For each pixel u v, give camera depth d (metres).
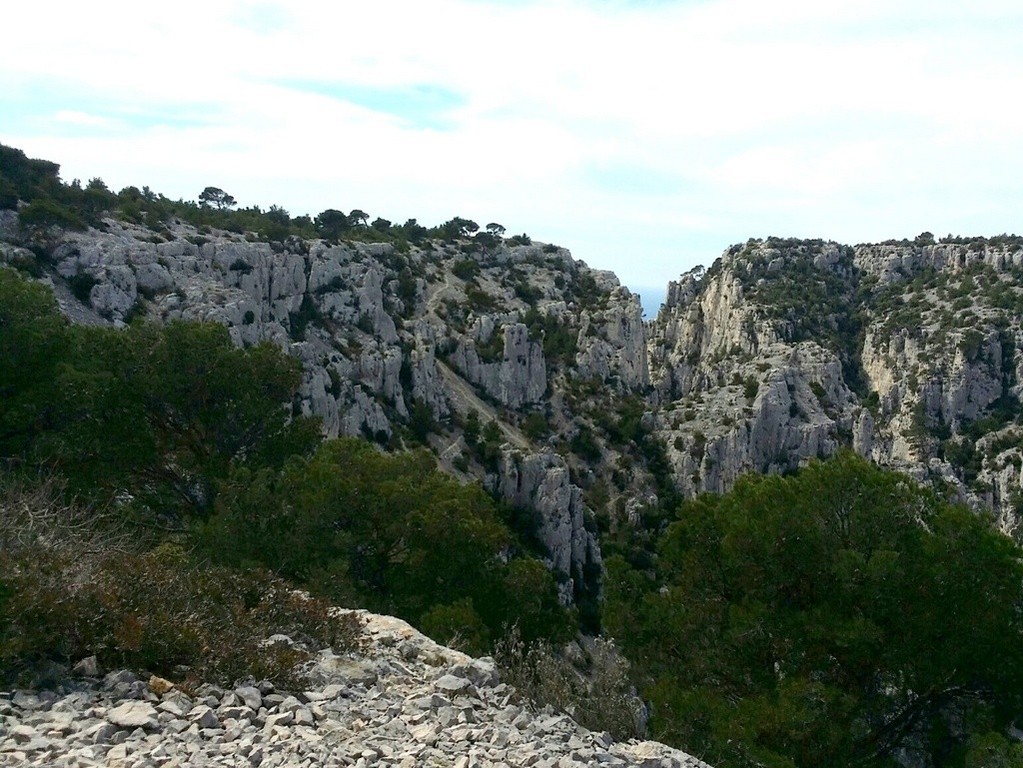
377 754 7.55
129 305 51.94
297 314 66.88
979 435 84.81
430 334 77.50
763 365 93.75
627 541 67.75
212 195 94.62
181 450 26.84
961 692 15.34
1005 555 15.24
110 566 9.98
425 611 20.06
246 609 11.12
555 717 9.45
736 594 16.80
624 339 95.88
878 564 14.77
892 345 100.00
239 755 7.11
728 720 13.51
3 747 6.65
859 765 14.12
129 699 7.94
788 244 132.12
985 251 112.88
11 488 13.53
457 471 63.69
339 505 21.81
